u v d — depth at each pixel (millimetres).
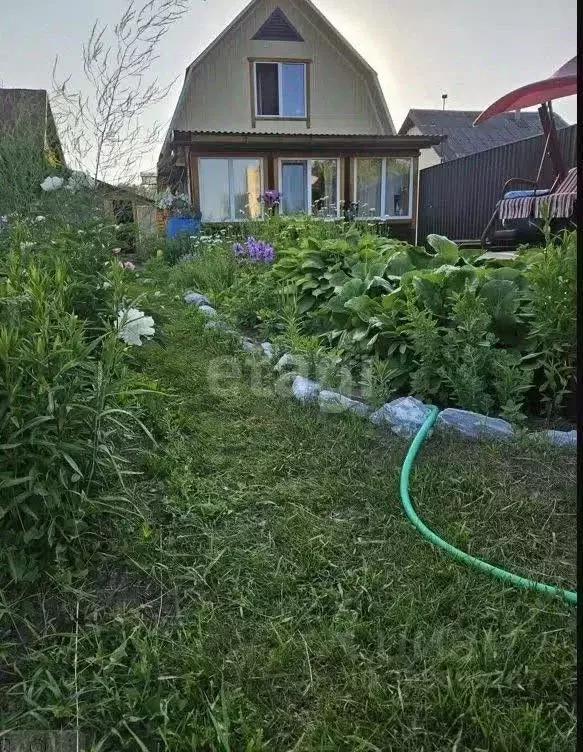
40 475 1372
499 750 996
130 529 1597
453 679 1122
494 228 8266
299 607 1345
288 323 3535
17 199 3934
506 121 21547
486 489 1835
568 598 1343
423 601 1347
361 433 2240
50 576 1379
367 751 1002
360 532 1646
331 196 12414
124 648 1183
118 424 1637
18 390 1332
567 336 2426
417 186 12836
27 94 4789
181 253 8656
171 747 1007
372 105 15094
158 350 3465
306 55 14484
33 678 1122
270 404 2611
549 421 2398
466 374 2371
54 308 1543
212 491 1849
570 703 1088
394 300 2879
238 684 1132
